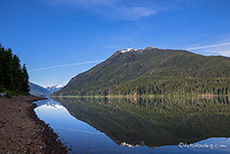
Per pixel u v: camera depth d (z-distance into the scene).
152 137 19.23
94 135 20.03
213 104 66.19
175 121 29.38
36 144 12.27
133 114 40.12
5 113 23.59
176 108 53.47
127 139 18.34
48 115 36.78
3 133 13.51
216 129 22.34
